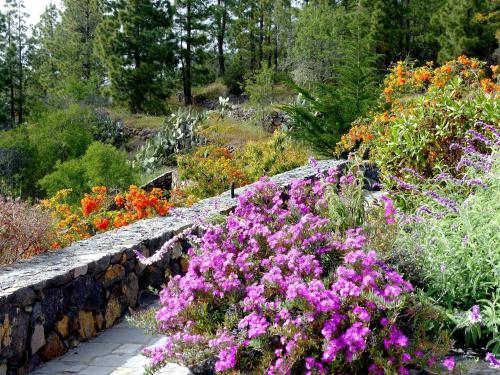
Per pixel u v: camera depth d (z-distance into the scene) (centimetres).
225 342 301
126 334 475
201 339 315
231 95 4816
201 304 337
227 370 296
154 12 4050
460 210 393
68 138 2761
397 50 3466
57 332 432
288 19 4262
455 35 3023
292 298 292
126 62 4106
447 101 652
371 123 1198
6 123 4484
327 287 323
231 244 379
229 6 5278
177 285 360
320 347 296
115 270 512
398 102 1118
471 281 359
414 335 313
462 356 339
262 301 307
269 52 5378
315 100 1527
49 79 5244
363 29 3203
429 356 298
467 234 374
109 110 3634
